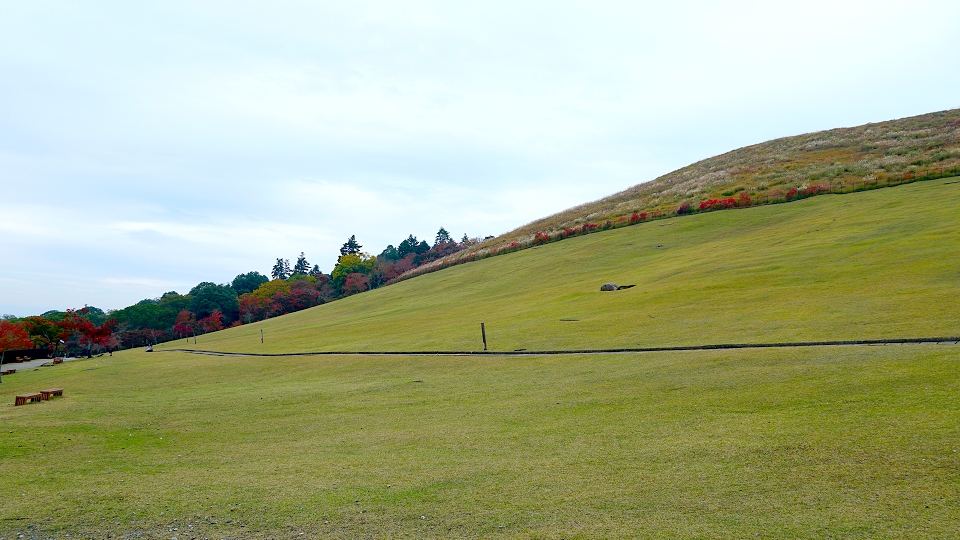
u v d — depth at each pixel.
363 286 142.00
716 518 8.42
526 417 15.94
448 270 93.00
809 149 105.81
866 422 11.80
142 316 133.75
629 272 53.22
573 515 8.98
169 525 9.77
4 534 9.59
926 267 29.36
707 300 32.41
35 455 15.00
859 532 7.61
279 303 140.75
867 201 59.00
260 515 9.97
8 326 56.19
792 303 27.61
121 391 28.67
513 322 37.06
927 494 8.44
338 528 9.19
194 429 17.95
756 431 12.23
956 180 58.53
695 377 18.12
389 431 15.84
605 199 125.31
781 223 60.56
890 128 107.88
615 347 25.09
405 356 30.42
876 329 20.41
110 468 13.55
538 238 90.62
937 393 13.01
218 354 45.25
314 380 27.08
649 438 12.70
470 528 8.81
